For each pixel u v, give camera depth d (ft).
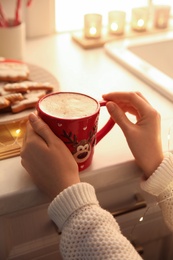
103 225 2.55
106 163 3.09
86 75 4.06
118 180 3.12
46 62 4.26
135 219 3.54
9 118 3.30
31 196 2.93
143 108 3.05
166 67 4.83
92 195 2.69
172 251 4.00
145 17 4.88
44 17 4.75
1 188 2.87
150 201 3.50
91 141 2.90
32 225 3.20
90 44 4.57
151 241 3.79
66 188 2.64
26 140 2.85
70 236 2.55
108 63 4.31
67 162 2.76
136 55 4.63
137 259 2.54
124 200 3.41
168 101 3.76
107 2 5.06
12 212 3.00
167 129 3.40
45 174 2.76
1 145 3.15
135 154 3.00
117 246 2.50
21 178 2.96
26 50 4.50
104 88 3.87
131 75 4.11
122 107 3.15
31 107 3.42
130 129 2.98
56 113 2.73
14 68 3.78
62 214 2.61
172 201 3.01
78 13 4.97
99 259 2.48
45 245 3.33
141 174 3.15
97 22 4.62
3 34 4.07
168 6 4.97
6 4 4.53
